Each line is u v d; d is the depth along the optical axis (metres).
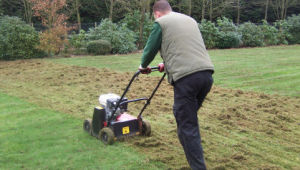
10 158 3.44
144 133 4.15
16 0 23.25
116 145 3.83
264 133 4.41
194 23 3.11
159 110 5.45
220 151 3.73
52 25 14.62
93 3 26.84
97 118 3.97
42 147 3.76
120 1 20.20
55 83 7.66
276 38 22.56
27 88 7.09
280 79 8.46
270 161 3.49
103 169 3.21
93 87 7.23
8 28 12.80
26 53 13.07
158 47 3.01
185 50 2.88
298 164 3.43
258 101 6.14
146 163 3.35
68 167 3.25
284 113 5.36
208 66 2.91
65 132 4.27
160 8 3.22
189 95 2.88
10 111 5.26
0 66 10.66
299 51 16.98
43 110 5.32
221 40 19.47
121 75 8.81
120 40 15.45
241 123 4.81
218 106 5.75
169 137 4.16
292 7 33.19
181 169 3.22
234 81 8.19
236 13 32.56
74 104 5.75
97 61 12.16
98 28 15.92
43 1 14.35
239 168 3.27
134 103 5.85
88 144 3.85
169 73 2.96
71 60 12.45
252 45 20.95
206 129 4.54
